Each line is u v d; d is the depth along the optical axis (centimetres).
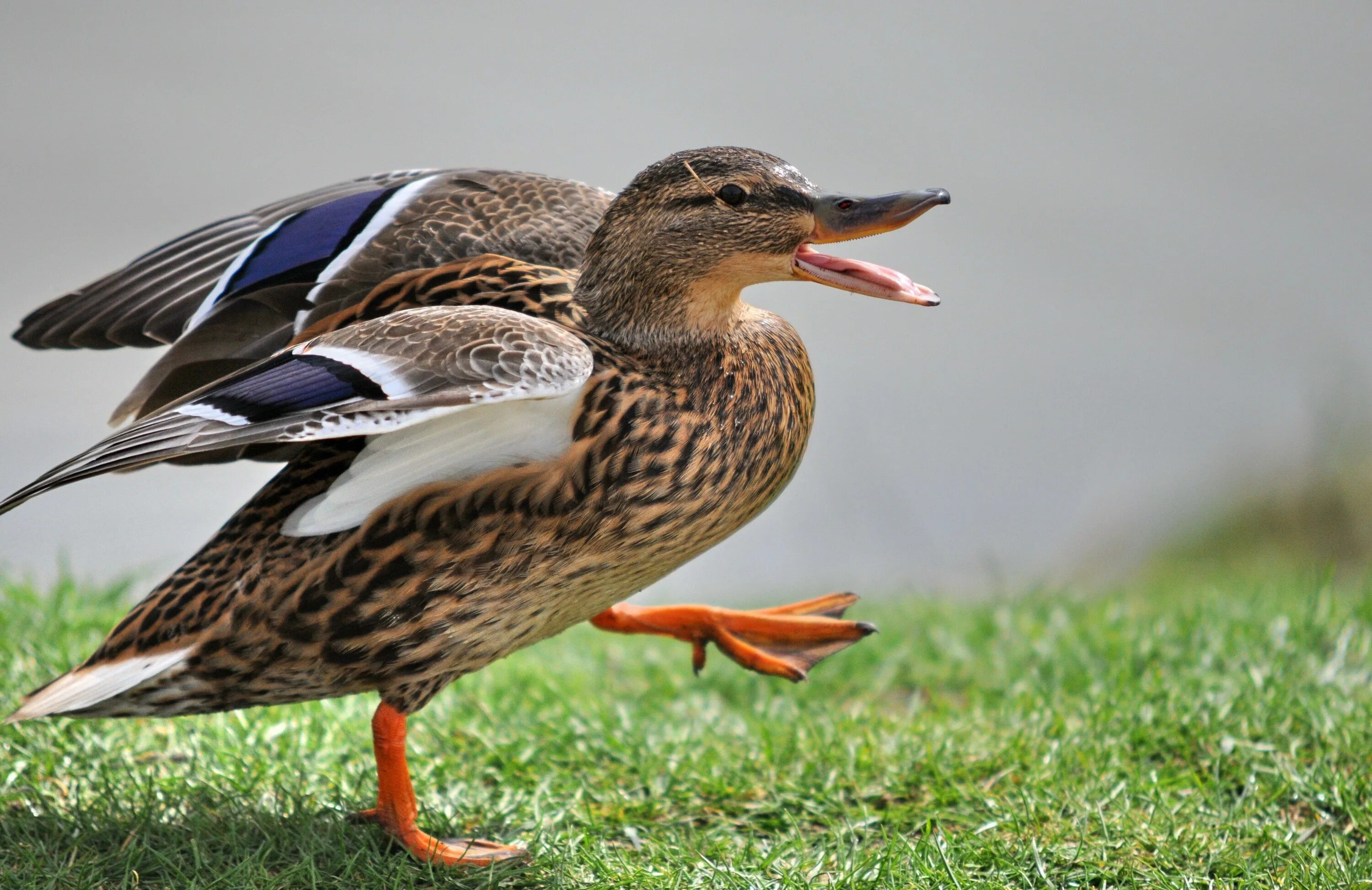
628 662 1046
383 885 643
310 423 568
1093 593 1238
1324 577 988
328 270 700
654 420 636
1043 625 1061
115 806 698
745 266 668
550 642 1085
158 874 654
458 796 756
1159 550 1966
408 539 613
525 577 630
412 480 612
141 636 641
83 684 638
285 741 792
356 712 841
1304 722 809
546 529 622
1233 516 1923
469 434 611
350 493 614
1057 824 714
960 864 676
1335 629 948
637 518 636
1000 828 717
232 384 591
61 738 772
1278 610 1011
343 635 624
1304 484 1892
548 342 609
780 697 984
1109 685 898
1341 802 726
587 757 816
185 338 694
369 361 588
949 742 822
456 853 672
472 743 834
